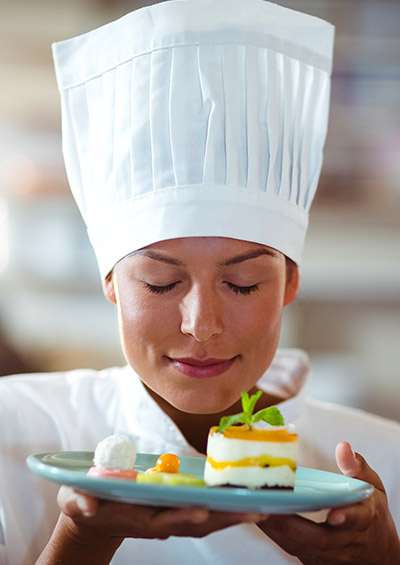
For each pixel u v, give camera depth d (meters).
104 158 1.31
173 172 1.23
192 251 1.17
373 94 3.47
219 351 1.17
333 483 1.08
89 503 0.94
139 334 1.19
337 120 3.49
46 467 0.92
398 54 3.40
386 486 1.58
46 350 3.68
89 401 1.57
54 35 3.48
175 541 1.39
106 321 3.71
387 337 3.70
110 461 1.02
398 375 3.67
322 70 1.34
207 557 1.38
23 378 1.63
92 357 3.70
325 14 3.36
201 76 1.22
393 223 3.64
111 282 1.36
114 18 3.46
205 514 0.87
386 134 3.51
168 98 1.24
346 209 3.60
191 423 1.43
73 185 1.39
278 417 1.04
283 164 1.28
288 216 1.28
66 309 3.72
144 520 0.93
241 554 1.39
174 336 1.18
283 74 1.29
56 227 3.67
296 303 3.71
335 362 3.67
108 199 1.30
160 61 1.24
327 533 0.99
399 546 1.14
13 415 1.52
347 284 3.73
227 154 1.22
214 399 1.19
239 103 1.24
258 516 0.91
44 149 3.64
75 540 1.07
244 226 1.21
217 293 1.18
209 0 1.24
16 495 1.48
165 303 1.18
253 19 1.25
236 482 1.00
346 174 3.56
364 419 1.66
